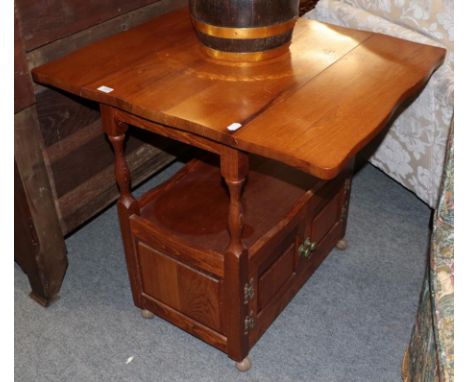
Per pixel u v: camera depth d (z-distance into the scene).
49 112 1.30
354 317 1.41
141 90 1.07
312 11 1.65
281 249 1.25
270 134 0.93
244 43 1.12
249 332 1.24
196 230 1.22
